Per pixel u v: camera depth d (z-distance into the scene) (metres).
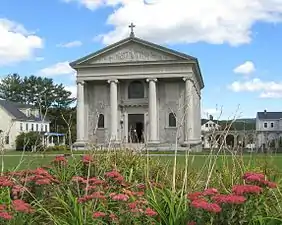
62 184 6.14
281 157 15.91
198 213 4.22
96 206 5.15
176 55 61.47
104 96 65.69
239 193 4.18
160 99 64.06
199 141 48.28
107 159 8.14
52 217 4.82
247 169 7.04
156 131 62.50
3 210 4.55
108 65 63.44
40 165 7.60
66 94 108.00
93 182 5.75
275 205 4.97
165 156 10.30
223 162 7.03
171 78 62.69
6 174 6.82
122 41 63.09
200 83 79.06
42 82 113.56
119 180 5.86
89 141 10.62
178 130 7.75
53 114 98.38
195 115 65.00
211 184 6.29
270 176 6.88
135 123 65.88
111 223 4.80
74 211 4.84
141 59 62.72
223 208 4.08
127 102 65.56
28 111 91.44
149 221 4.61
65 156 8.26
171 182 6.39
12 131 84.19
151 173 7.86
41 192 5.72
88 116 64.94
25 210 4.57
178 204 4.80
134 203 4.71
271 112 111.31
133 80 65.19
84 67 64.06
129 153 9.17
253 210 4.26
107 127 64.50
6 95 117.38
